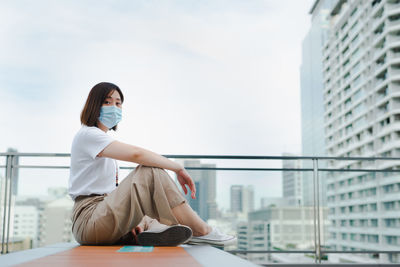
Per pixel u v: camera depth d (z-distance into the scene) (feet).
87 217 4.89
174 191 4.87
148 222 5.51
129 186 4.78
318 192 9.47
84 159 5.16
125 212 4.70
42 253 3.92
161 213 4.75
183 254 3.84
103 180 5.23
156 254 3.84
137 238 4.80
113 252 4.04
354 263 9.05
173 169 4.98
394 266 8.92
